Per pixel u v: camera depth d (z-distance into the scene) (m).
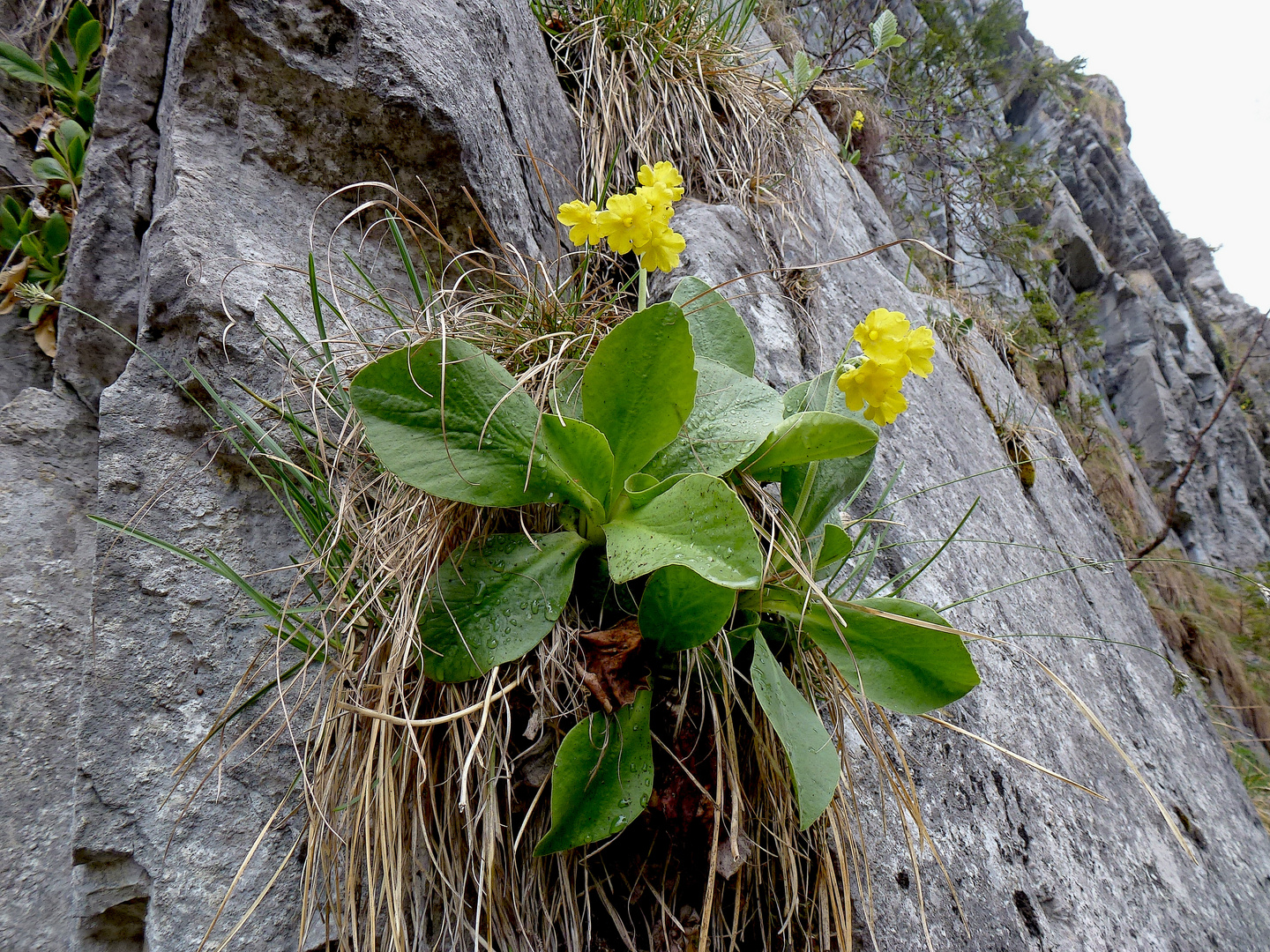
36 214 0.43
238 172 0.37
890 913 0.35
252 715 0.31
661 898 0.30
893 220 1.43
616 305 0.44
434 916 0.29
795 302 0.57
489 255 0.39
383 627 0.29
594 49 0.60
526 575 0.30
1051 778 0.49
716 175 0.62
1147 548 1.65
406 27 0.39
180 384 0.32
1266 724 1.44
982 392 0.88
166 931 0.28
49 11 0.48
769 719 0.28
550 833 0.27
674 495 0.29
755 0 0.74
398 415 0.28
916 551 0.52
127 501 0.32
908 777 0.31
